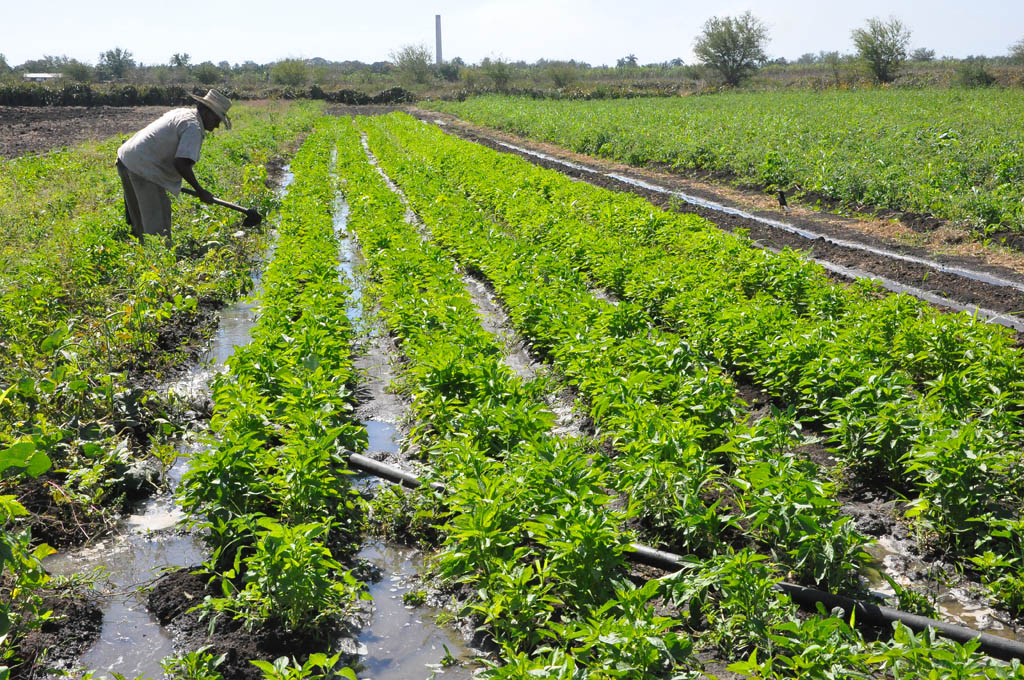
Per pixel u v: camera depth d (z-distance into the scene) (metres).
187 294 10.68
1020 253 12.57
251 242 13.95
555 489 4.89
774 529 4.96
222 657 4.05
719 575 4.26
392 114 48.47
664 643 3.68
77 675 4.19
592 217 14.92
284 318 8.52
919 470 5.49
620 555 4.50
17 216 13.63
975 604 4.72
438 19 138.00
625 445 5.62
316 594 4.37
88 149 22.88
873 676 4.05
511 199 16.33
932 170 16.56
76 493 5.70
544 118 35.34
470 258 12.23
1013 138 20.58
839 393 6.55
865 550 5.29
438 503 5.57
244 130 31.28
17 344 7.71
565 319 8.50
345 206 18.78
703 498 5.69
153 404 7.41
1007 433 6.00
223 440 5.64
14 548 4.39
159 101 56.62
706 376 6.66
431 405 6.79
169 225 11.85
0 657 4.16
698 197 18.70
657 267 10.51
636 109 39.25
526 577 4.28
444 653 4.42
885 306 8.30
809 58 106.94
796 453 6.38
